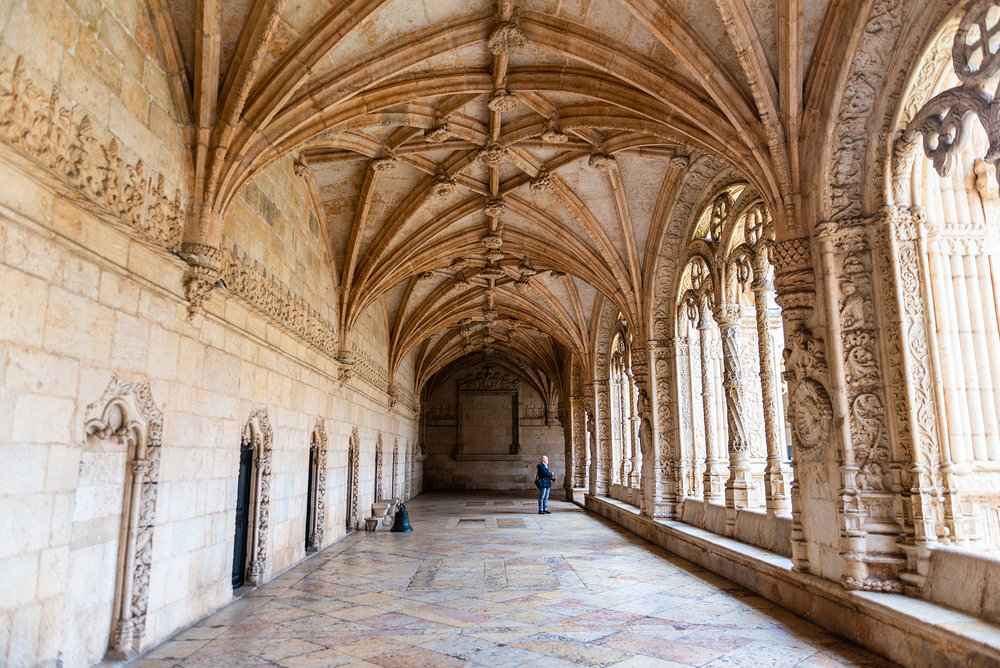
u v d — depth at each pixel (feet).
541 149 37.86
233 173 23.82
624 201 41.93
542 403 121.49
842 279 22.12
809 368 22.72
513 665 18.26
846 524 20.75
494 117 33.12
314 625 22.80
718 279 36.09
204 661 18.61
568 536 49.16
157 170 20.71
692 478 43.47
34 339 14.84
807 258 23.17
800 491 23.84
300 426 36.50
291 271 34.58
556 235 46.88
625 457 67.56
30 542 14.66
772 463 30.07
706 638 20.97
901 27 19.92
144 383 19.66
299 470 36.40
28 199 14.65
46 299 15.28
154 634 20.20
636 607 25.52
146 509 19.80
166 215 21.20
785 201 23.79
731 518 34.19
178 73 22.16
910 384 20.39
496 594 28.09
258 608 25.41
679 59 24.25
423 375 101.81
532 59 29.12
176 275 21.75
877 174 21.43
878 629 18.99
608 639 20.93
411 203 42.93
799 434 23.48
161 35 21.30
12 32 14.12
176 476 21.68
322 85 25.76
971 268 21.06
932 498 19.74
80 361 16.58
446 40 26.32
